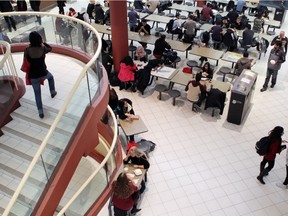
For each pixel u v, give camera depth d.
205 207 7.68
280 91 11.45
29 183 5.93
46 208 5.83
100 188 7.46
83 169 9.01
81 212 6.91
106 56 11.52
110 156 7.51
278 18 15.61
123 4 10.70
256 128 9.85
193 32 12.59
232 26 13.62
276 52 10.80
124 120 9.12
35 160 5.34
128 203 6.74
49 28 8.73
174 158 8.91
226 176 8.41
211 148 9.20
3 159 6.61
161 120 10.20
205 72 10.65
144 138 9.52
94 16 14.98
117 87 11.73
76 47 8.57
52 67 8.40
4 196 6.15
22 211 5.73
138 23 13.87
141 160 7.70
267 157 7.80
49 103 7.18
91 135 6.63
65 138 6.18
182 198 7.88
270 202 7.79
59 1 15.76
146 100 11.09
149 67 10.75
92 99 6.65
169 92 10.66
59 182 6.02
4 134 6.95
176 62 12.36
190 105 10.84
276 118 10.22
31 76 6.48
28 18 8.68
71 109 6.13
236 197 7.91
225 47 13.60
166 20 14.22
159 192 8.02
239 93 9.41
